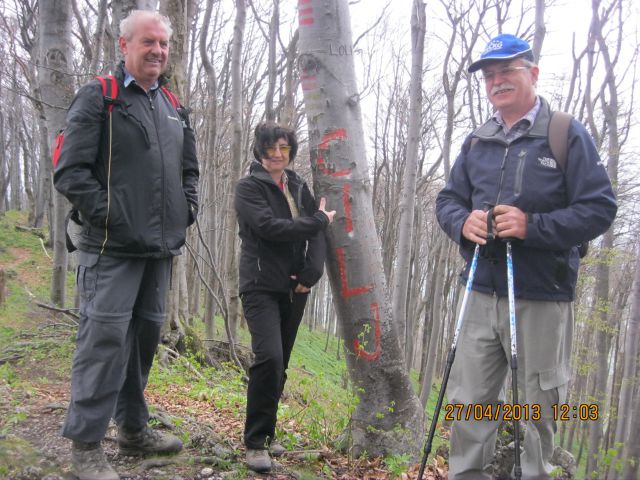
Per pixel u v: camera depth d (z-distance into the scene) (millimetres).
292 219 3145
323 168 3596
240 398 5355
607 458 3029
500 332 2748
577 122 2652
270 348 3059
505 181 2734
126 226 2512
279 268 3162
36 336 7320
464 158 3016
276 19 10805
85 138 2441
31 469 2656
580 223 2492
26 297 10641
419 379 19062
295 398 5750
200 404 5000
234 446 3455
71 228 2637
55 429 3385
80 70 10570
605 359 11688
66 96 7098
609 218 2518
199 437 3420
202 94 15586
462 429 2859
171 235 2738
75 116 2449
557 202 2650
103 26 9844
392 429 3688
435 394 17641
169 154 2715
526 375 2703
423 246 24516
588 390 16766
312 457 3453
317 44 3543
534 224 2523
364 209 3621
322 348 21906
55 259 8812
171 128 2764
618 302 14961
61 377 5566
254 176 3240
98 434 2541
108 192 2488
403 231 7250
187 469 2965
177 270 7898
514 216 2549
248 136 15297
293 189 3439
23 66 11000
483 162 2850
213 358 8391
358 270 3609
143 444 3031
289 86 10609
